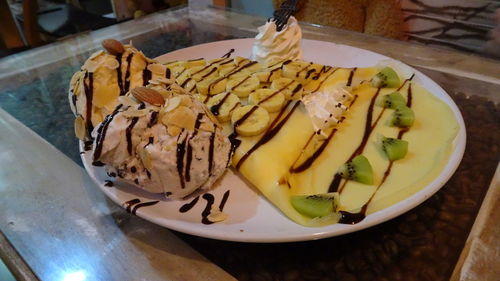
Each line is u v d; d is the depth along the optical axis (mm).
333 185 221
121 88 246
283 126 258
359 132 265
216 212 200
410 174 219
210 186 216
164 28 479
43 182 238
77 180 238
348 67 356
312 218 192
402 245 182
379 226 193
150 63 262
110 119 197
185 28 478
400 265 172
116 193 204
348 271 172
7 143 279
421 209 202
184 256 183
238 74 319
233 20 490
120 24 500
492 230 184
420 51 383
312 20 561
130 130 191
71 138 280
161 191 202
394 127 264
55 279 175
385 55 380
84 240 195
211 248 187
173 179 194
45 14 642
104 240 194
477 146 250
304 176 232
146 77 253
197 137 198
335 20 539
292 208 199
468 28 460
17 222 209
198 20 499
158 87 217
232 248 187
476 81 326
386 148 236
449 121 255
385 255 176
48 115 312
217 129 214
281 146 240
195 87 305
